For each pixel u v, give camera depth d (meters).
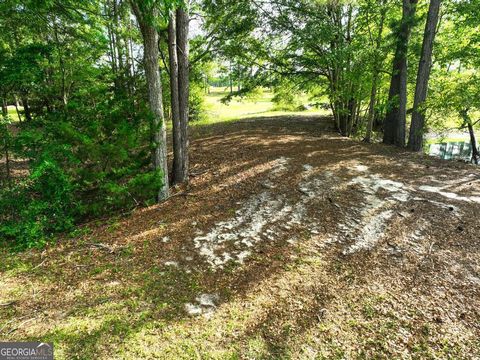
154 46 5.67
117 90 6.17
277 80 13.24
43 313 3.38
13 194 5.53
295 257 4.36
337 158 8.54
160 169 6.02
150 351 2.90
